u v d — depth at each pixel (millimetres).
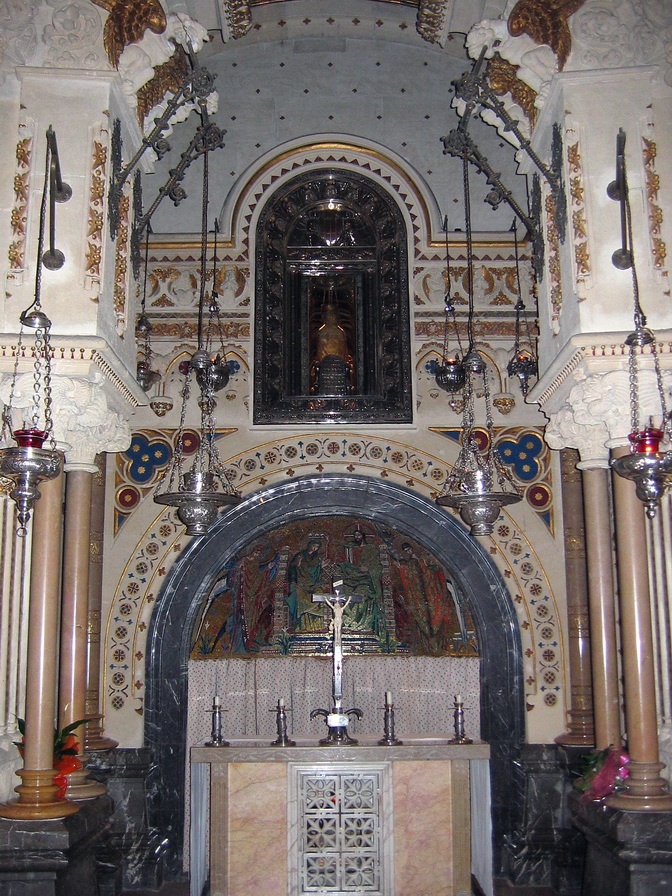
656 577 7152
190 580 9078
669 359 6660
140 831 8547
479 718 8922
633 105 7234
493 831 8641
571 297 7129
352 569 9289
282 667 9008
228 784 7016
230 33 9117
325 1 9742
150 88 7875
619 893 6309
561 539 9195
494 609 9070
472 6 8625
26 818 6227
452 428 9406
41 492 6785
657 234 6992
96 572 8828
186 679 8922
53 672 6625
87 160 7051
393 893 6895
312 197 10055
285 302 9828
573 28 7359
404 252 9812
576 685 8766
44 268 6840
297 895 6902
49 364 6414
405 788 7027
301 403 9477
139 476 9250
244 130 10102
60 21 7199
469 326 8625
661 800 6312
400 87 10250
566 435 7645
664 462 5781
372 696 8945
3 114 7160
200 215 9883
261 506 9227
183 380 9469
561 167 7375
